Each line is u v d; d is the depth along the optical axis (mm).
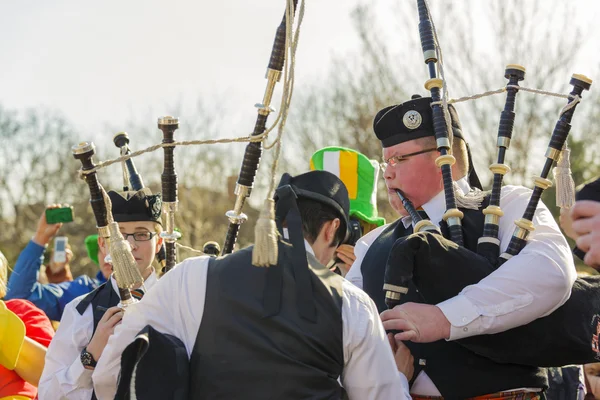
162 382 2727
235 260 2885
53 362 3814
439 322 3184
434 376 3420
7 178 31141
